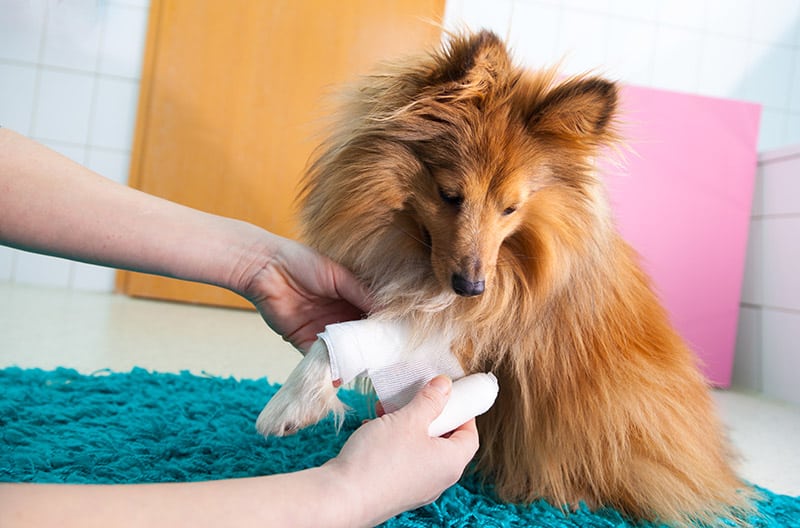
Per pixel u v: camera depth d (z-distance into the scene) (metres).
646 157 3.63
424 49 1.63
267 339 3.53
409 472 1.03
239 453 1.71
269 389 2.44
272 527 0.82
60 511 0.71
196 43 4.20
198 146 4.25
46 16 4.14
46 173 1.27
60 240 1.29
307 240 1.63
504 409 1.71
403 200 1.53
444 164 1.49
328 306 1.59
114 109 4.27
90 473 1.50
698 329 3.71
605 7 4.29
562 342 1.60
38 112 4.21
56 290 4.23
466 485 1.75
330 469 0.97
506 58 1.51
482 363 1.61
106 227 1.31
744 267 3.91
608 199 1.71
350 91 1.65
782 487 2.08
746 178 3.69
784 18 4.44
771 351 3.64
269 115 4.28
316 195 1.62
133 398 2.14
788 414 3.14
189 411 2.06
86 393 2.15
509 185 1.48
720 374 3.71
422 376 1.38
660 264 3.67
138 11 4.20
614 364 1.63
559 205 1.57
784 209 3.56
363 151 1.53
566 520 1.57
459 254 1.44
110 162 4.30
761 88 4.48
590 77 1.57
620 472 1.65
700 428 1.74
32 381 2.21
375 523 1.00
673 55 4.38
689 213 3.67
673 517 1.59
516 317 1.57
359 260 1.55
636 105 3.62
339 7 4.25
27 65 4.17
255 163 4.30
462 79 1.44
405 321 1.45
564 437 1.64
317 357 1.35
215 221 1.48
